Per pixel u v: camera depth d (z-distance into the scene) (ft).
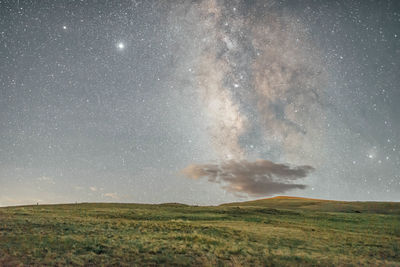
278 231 100.37
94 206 192.34
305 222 139.64
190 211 175.32
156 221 118.11
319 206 256.93
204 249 66.80
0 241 62.13
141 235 79.20
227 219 141.08
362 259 68.74
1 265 46.39
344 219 153.58
